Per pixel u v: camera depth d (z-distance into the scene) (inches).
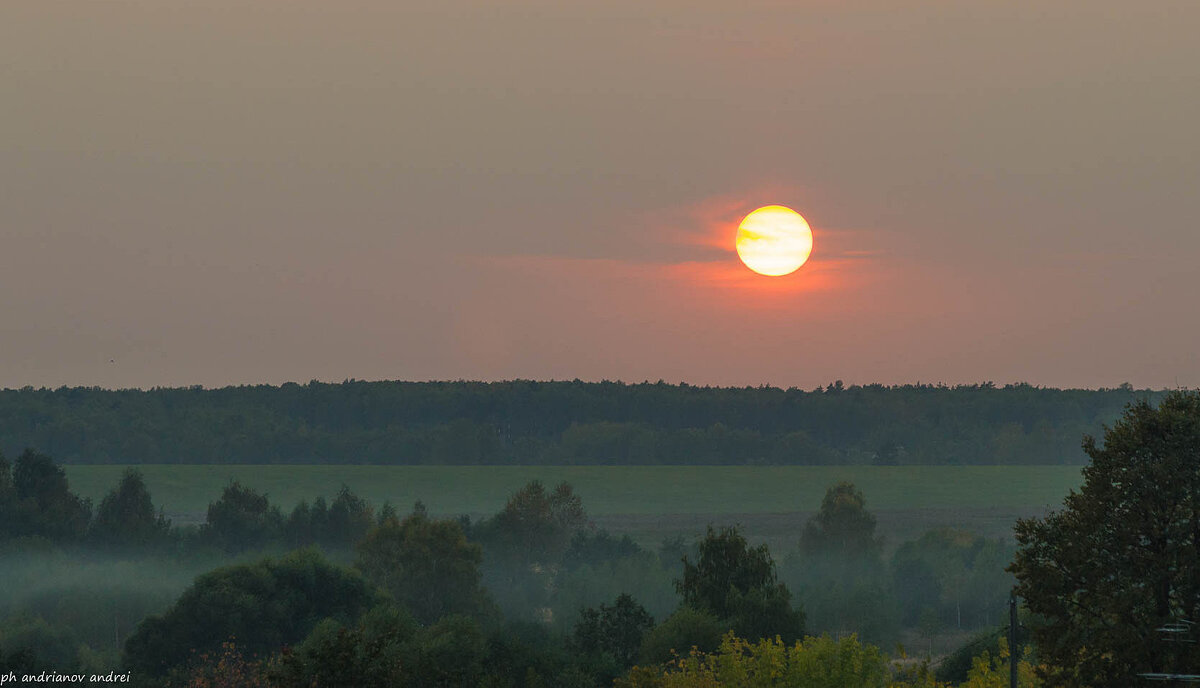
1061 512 5925.2
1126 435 5723.4
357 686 5615.2
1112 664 5428.2
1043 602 5679.1
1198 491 5428.2
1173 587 5433.1
